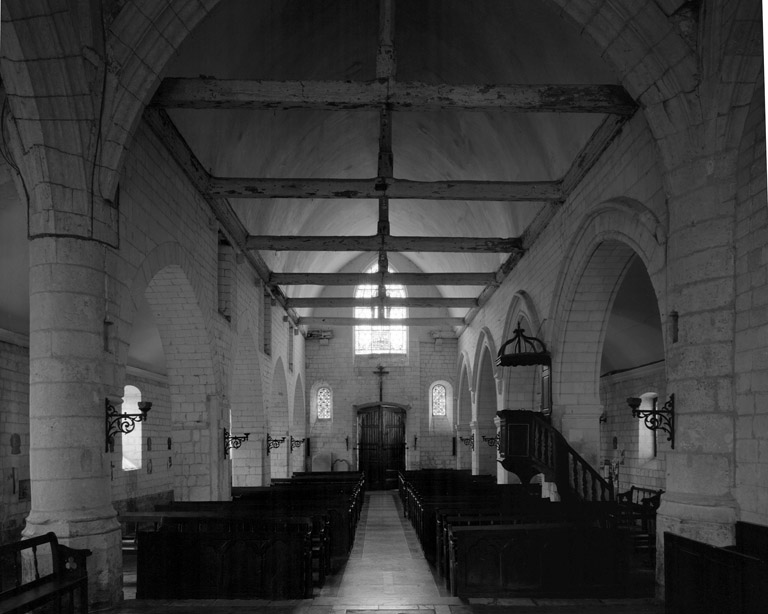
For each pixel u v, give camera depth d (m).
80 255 8.13
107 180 8.42
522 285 17.05
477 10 12.67
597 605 8.45
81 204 8.20
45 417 7.93
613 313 16.78
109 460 8.42
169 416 20.55
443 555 10.59
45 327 8.01
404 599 8.99
